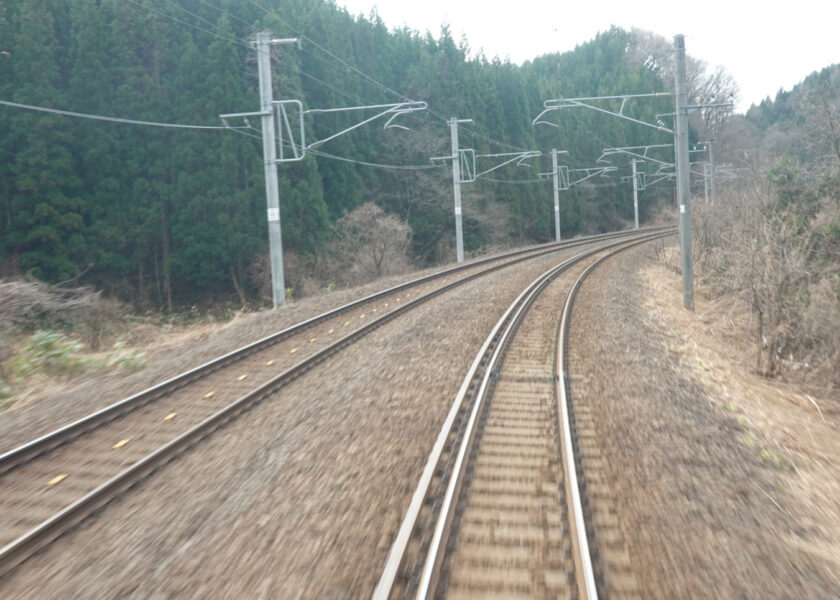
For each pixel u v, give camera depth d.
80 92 30.11
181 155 32.28
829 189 18.77
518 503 6.38
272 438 8.18
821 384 14.62
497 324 15.13
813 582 5.12
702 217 27.14
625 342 13.85
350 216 37.78
